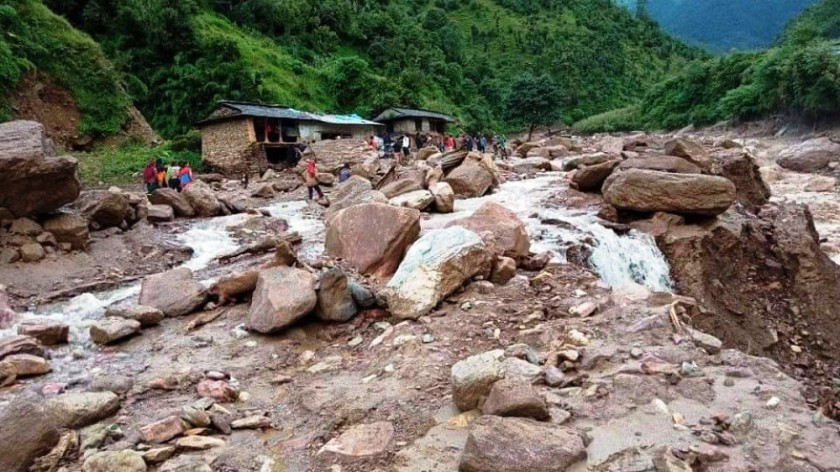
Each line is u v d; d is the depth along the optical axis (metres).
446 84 71.56
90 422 5.47
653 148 22.20
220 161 30.05
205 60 46.34
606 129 64.38
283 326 7.52
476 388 5.12
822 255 12.93
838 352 11.28
